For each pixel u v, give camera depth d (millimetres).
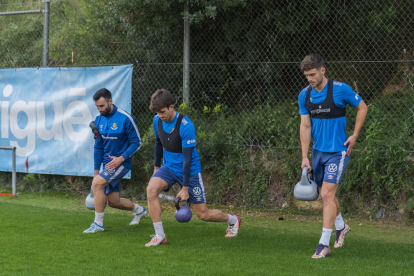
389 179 6195
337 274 3453
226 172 7254
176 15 7699
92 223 5566
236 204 7164
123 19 8266
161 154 4754
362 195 6398
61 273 3436
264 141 7359
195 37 8055
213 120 7711
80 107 7863
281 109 7637
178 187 7453
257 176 7090
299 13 7562
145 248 4320
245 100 8117
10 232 4996
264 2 7625
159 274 3420
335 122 4211
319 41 7832
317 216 6480
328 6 7613
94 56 9008
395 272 3521
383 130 6656
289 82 7953
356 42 7762
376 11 7551
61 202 7574
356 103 4160
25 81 8359
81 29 9406
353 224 6035
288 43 7867
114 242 4574
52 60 10172
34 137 8258
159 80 8273
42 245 4387
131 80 7477
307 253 4215
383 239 5199
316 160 4379
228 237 4938
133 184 7840
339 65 7855
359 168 6332
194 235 5031
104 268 3582
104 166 5348
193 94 8102
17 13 8633
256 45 7973
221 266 3676
